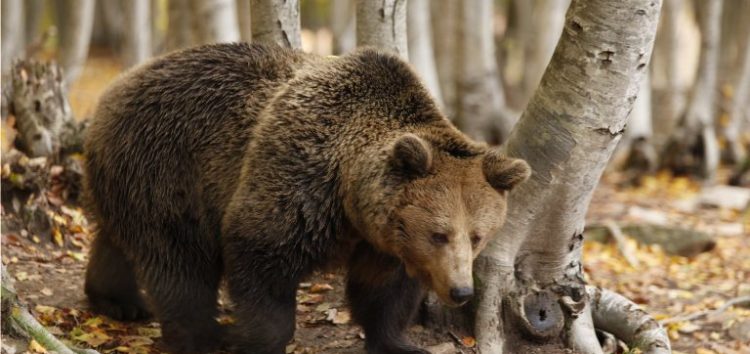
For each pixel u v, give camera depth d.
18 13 29.11
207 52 10.73
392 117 9.73
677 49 29.91
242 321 9.80
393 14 12.04
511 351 10.96
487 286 10.81
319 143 9.60
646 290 14.74
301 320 11.62
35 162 13.60
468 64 29.11
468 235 8.90
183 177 10.38
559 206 10.55
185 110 10.41
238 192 9.71
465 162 9.21
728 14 31.50
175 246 10.49
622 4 9.62
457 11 28.86
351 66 9.98
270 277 9.64
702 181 26.12
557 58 10.07
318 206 9.48
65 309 11.57
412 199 8.91
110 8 50.53
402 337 10.68
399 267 10.13
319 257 9.72
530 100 10.45
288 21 12.27
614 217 20.86
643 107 28.73
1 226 13.13
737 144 29.09
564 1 28.80
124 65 31.39
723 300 14.16
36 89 14.67
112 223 10.88
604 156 10.31
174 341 10.66
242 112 10.21
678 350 12.19
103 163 10.82
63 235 13.58
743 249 18.36
